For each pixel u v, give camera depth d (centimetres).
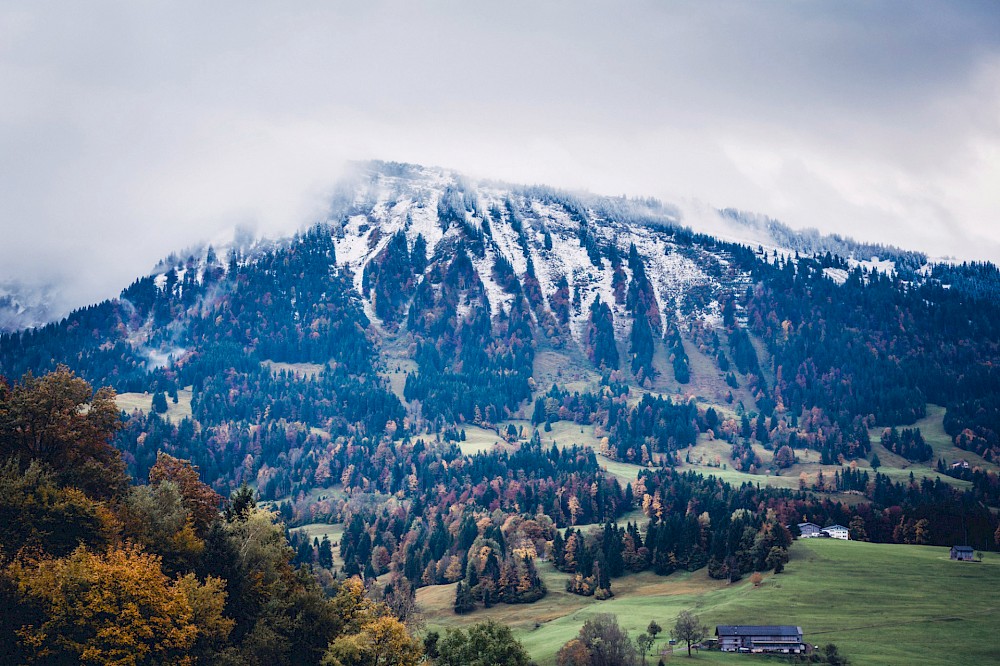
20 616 8425
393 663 11425
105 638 8400
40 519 9256
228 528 11325
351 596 12725
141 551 9800
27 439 10562
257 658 9988
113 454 11450
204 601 9556
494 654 12262
